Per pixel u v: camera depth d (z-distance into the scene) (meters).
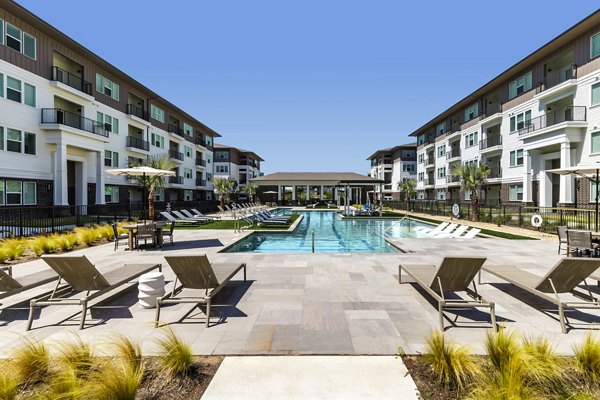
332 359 3.35
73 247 10.65
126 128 30.45
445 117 43.09
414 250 10.14
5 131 18.52
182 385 2.89
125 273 5.58
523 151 26.14
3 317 4.60
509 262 8.23
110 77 28.16
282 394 2.73
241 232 15.03
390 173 70.56
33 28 20.25
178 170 42.81
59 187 21.11
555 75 23.84
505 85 29.31
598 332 4.04
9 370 3.00
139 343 3.74
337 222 24.00
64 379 2.77
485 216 22.11
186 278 4.79
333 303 5.09
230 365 3.23
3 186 18.48
